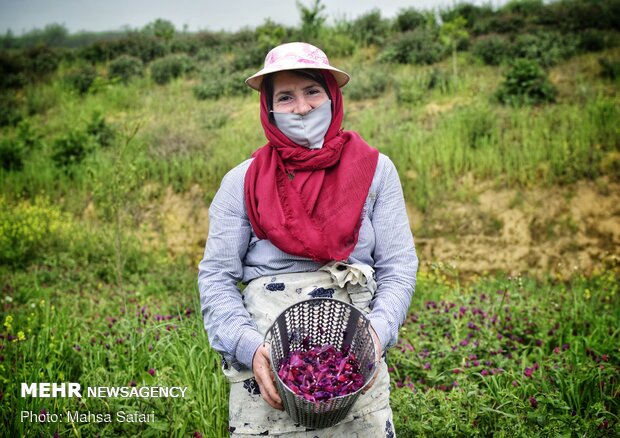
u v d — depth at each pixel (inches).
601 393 118.3
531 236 270.4
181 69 561.9
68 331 156.3
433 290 216.5
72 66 634.2
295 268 70.2
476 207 286.4
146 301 207.8
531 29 500.7
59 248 283.4
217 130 396.5
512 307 173.0
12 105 530.9
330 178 71.1
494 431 106.9
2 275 250.8
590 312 172.4
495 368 134.0
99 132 405.1
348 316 65.3
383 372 69.4
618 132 297.4
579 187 282.5
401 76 444.1
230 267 71.2
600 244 261.7
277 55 70.8
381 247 72.4
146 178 340.8
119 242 213.5
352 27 596.1
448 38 485.4
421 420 105.9
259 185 70.2
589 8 494.0
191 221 319.0
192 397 114.1
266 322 69.0
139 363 133.8
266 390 62.6
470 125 331.0
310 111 70.6
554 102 358.0
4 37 979.9
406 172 313.3
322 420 60.7
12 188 367.6
